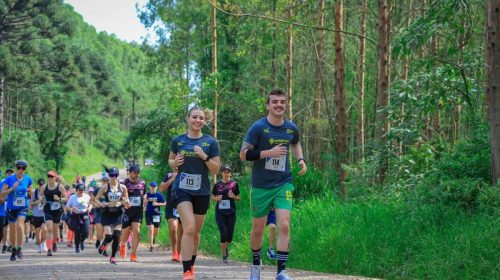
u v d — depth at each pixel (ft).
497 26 35.83
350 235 38.55
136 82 595.88
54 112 262.26
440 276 30.45
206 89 83.20
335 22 69.67
